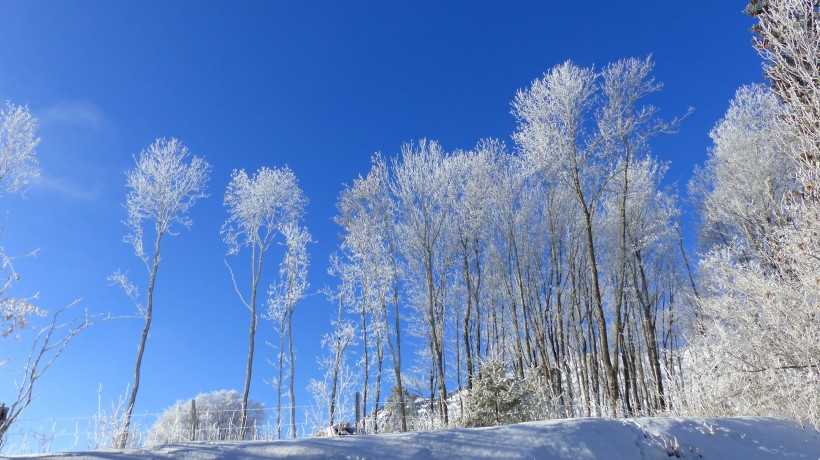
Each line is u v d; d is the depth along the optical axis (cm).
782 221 945
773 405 891
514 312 2280
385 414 2141
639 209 2306
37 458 475
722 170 2081
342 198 2441
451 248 2462
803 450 714
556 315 2336
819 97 826
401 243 2409
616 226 2352
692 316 2098
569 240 2380
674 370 1409
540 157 1912
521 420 1243
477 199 2409
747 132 1988
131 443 780
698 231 2402
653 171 2344
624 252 1836
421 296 2478
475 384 1316
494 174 2438
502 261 2455
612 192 2233
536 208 2488
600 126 1833
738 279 960
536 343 2286
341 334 2442
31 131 1766
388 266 2361
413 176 2409
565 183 1989
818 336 820
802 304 841
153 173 2039
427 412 1847
